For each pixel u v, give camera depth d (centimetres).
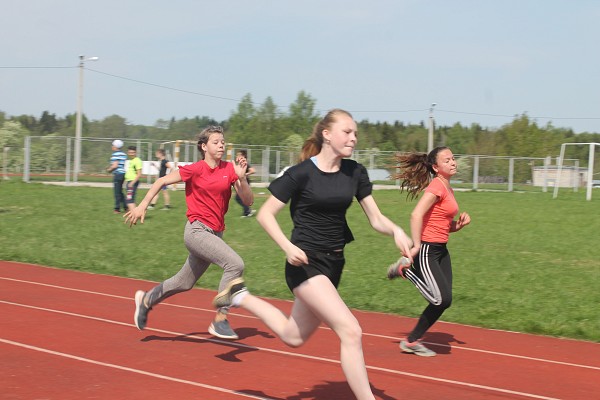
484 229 2020
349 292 1063
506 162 5044
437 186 686
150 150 4297
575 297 1050
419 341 788
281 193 468
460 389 601
